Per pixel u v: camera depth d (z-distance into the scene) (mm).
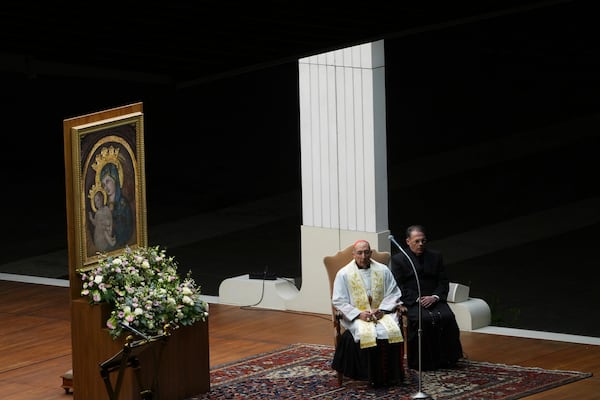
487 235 25688
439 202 28547
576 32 42156
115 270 14469
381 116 17969
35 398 15258
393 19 8320
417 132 35938
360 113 17953
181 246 25359
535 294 21500
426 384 15273
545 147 33312
